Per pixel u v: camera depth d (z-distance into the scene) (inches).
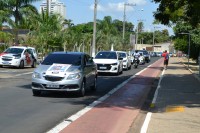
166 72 1435.8
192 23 861.8
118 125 436.1
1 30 1921.8
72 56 687.1
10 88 740.0
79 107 550.9
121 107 573.6
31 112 492.7
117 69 1192.8
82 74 655.8
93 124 434.6
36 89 636.1
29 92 688.4
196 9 693.9
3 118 447.8
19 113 482.6
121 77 1135.0
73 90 639.1
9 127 402.3
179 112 517.7
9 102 566.9
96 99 642.8
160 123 437.4
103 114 504.4
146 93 766.5
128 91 784.3
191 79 1093.8
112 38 2957.7
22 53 1391.5
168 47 6712.6
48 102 584.4
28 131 386.9
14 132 381.1
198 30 1978.3
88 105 573.9
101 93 728.3
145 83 976.3
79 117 474.0
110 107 567.5
